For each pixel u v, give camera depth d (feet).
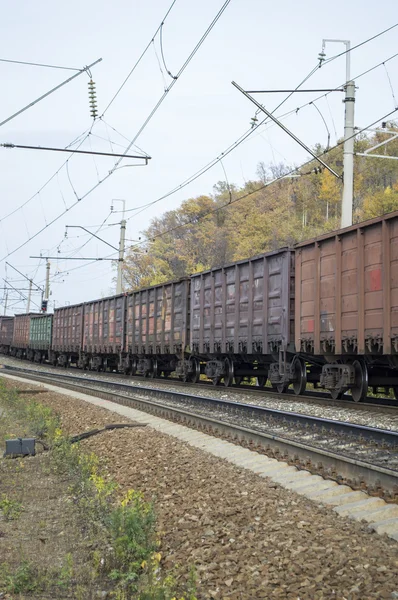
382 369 55.47
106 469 37.24
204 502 26.73
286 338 62.18
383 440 33.42
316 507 24.36
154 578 20.08
